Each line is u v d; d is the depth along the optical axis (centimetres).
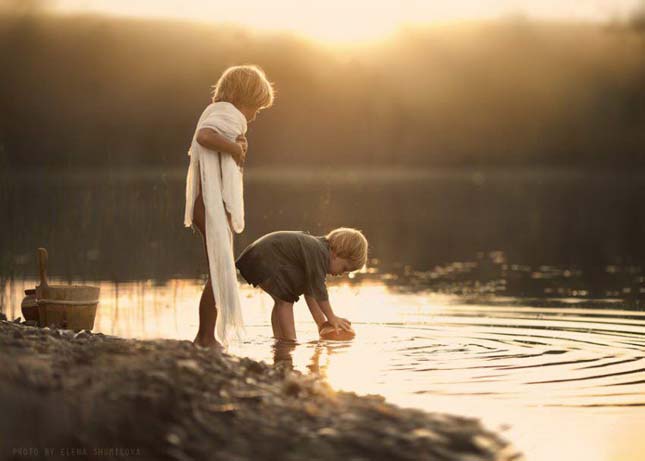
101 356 383
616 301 823
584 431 377
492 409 411
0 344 408
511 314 736
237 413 332
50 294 578
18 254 1147
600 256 1312
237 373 388
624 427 384
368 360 526
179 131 5281
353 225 1772
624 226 1891
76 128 4891
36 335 453
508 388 452
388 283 988
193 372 362
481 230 1775
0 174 963
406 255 1325
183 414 319
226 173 568
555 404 420
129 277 986
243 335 627
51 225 1209
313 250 616
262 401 349
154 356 385
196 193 579
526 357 535
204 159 567
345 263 632
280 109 6041
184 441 304
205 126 565
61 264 1077
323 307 618
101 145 4759
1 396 307
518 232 1742
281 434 319
